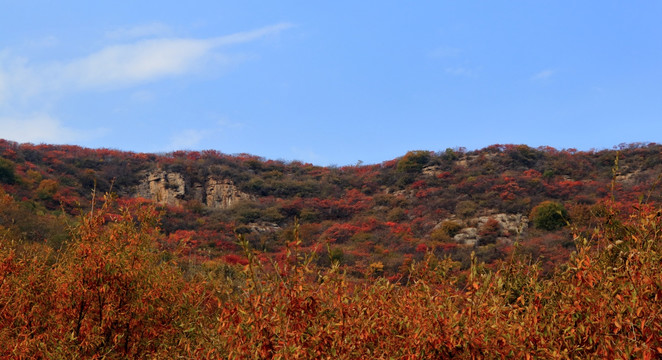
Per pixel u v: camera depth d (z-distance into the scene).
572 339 4.81
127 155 73.06
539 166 67.38
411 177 68.12
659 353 4.30
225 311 4.99
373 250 42.09
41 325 7.42
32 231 25.58
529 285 5.34
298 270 5.12
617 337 4.55
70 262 7.52
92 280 7.36
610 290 4.76
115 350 7.35
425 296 5.23
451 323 4.84
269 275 5.19
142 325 7.64
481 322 4.89
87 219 7.80
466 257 35.09
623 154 67.62
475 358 4.74
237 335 4.83
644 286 4.57
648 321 4.36
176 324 7.28
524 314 5.12
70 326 6.97
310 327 4.93
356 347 5.05
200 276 8.18
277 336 4.77
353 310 5.20
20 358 6.50
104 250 7.42
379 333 5.17
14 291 7.46
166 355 6.71
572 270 5.19
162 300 7.84
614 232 5.32
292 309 4.99
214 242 42.91
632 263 4.80
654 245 4.95
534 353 4.68
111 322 7.27
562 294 5.03
